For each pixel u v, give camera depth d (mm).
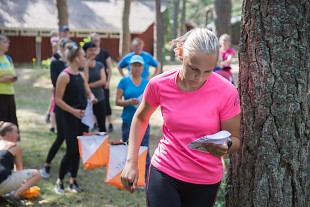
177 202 2412
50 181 5617
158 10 16734
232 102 2375
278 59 2562
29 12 23719
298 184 2664
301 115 2600
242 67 2705
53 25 23422
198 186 2430
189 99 2367
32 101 12039
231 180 2846
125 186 2584
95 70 6730
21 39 23406
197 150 2359
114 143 4309
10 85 6051
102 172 6113
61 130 5520
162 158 2467
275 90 2578
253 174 2689
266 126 2617
